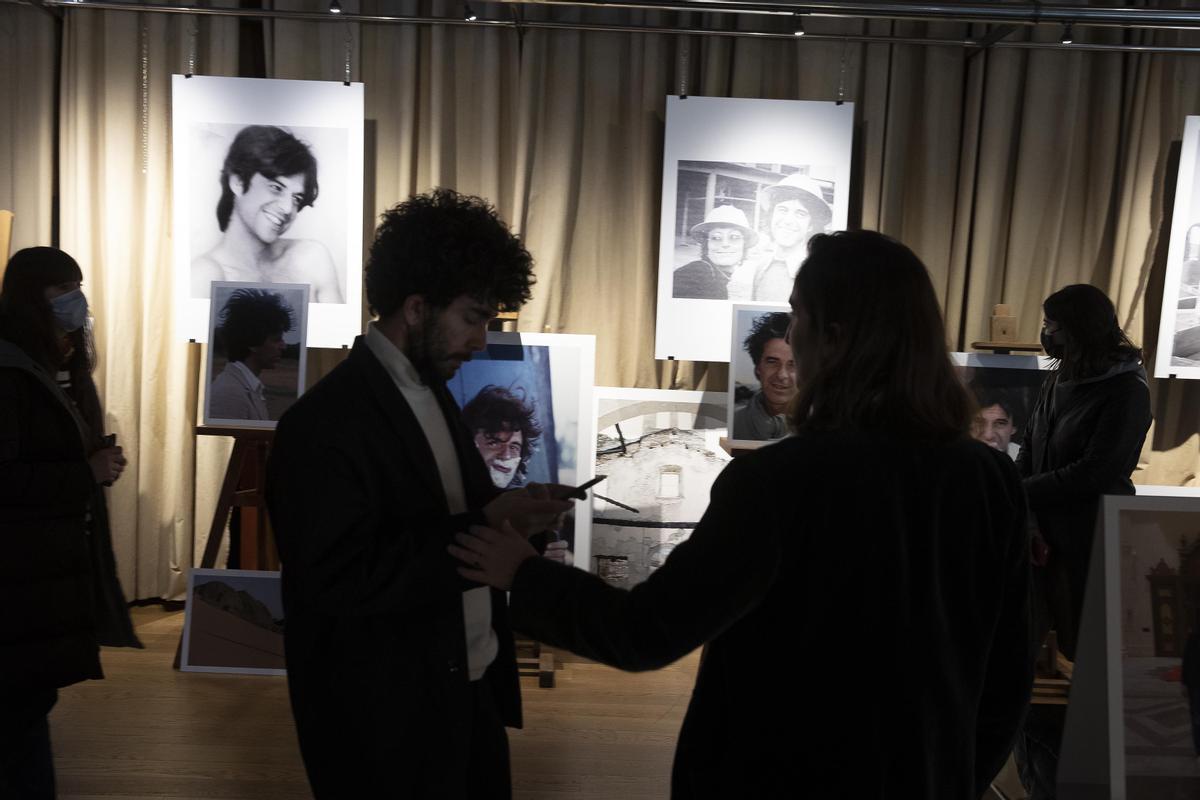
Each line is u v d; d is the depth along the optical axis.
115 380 4.77
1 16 4.65
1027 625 1.40
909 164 4.87
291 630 1.70
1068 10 4.06
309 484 1.58
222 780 3.09
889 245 1.33
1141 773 1.49
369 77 4.79
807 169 4.62
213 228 4.58
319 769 1.67
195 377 4.84
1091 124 4.82
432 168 4.78
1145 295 4.90
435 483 1.70
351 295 4.63
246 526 4.19
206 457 4.82
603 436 4.79
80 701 3.66
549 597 1.32
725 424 4.80
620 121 4.83
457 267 1.66
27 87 4.70
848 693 1.23
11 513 2.29
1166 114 4.75
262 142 4.55
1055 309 3.27
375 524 1.62
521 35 4.73
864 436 1.26
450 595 1.56
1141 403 3.14
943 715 1.27
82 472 2.40
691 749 1.34
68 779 3.05
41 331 2.39
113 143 4.70
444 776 1.71
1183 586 1.52
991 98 4.73
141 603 4.91
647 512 4.80
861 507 1.23
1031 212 4.81
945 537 1.28
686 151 4.62
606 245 4.90
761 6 4.10
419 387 1.83
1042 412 3.45
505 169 4.85
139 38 4.68
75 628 2.41
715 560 1.20
